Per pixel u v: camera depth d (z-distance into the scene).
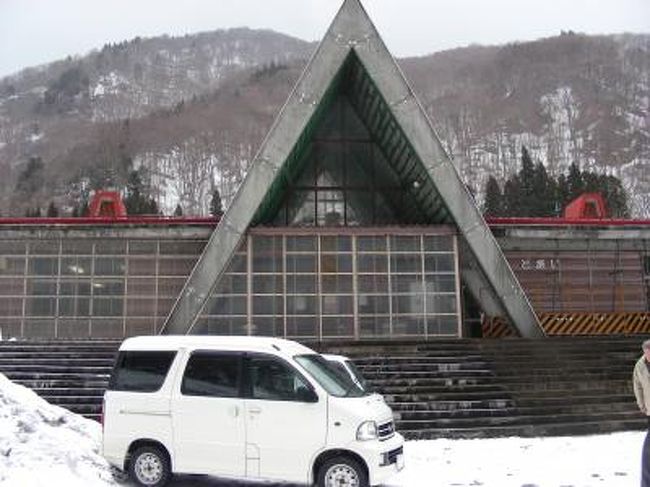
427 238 23.83
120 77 176.25
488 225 25.75
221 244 22.98
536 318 23.31
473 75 148.38
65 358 18.81
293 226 25.11
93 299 24.56
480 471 10.75
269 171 23.31
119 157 102.69
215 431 9.20
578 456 11.99
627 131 119.38
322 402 9.01
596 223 26.59
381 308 23.27
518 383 17.39
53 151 120.62
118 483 9.20
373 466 8.76
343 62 23.92
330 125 27.05
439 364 18.34
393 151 25.91
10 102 168.62
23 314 24.39
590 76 138.75
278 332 22.92
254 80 133.88
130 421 9.47
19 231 24.69
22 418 9.56
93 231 24.83
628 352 19.70
